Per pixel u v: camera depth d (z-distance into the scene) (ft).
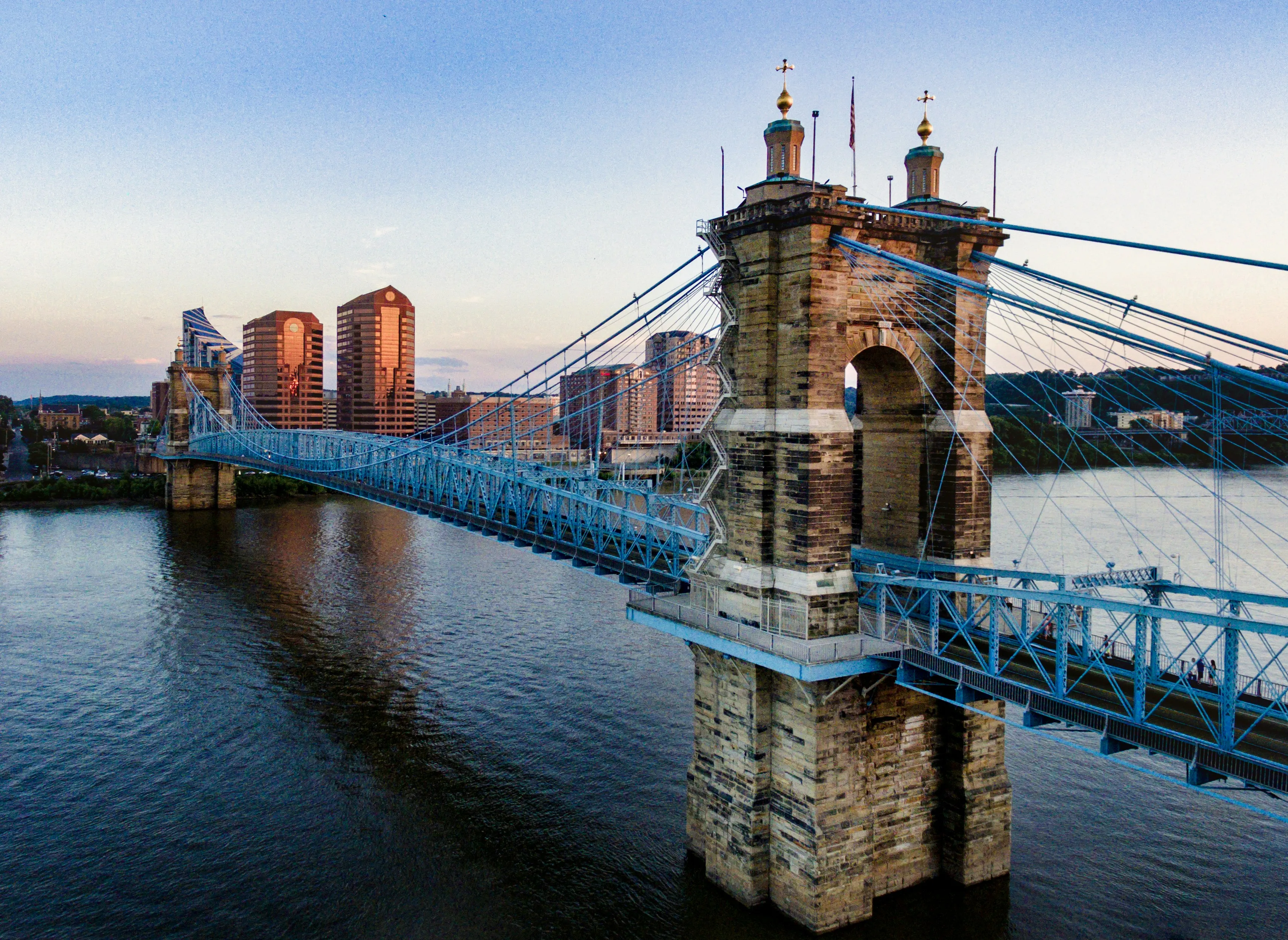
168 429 602.85
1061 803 167.53
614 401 372.17
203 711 213.25
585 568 194.29
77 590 339.36
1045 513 439.22
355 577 362.53
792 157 130.82
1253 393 112.37
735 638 127.44
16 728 203.00
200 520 531.91
